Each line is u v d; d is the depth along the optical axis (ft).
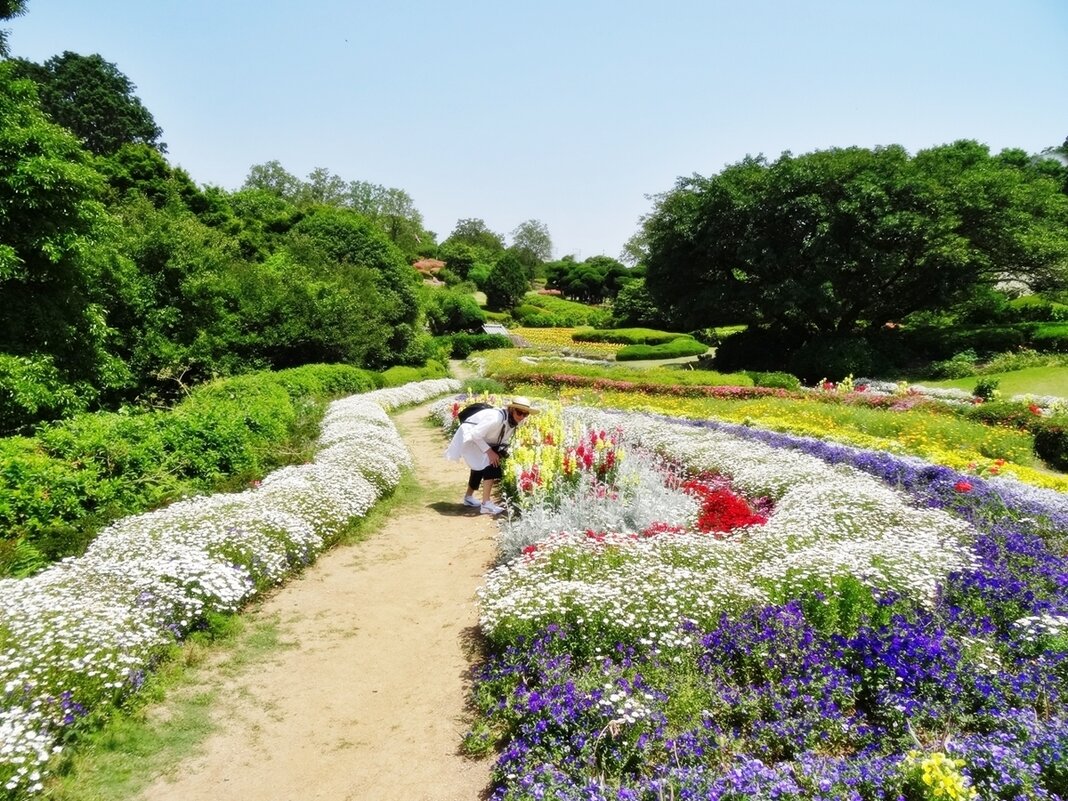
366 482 28.17
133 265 55.62
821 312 98.53
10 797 9.52
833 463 32.14
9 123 36.45
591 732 11.00
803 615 14.30
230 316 68.54
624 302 199.41
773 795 8.93
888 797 9.14
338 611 18.04
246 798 10.75
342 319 81.05
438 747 12.13
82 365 42.39
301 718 13.06
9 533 19.04
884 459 31.22
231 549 18.44
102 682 12.32
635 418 47.50
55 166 36.27
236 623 16.67
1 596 14.42
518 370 91.45
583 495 23.50
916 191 90.74
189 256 61.00
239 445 30.55
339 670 14.93
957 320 119.75
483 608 16.01
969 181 92.58
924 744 10.78
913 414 49.03
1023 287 137.90
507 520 24.61
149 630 13.99
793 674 12.47
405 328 111.34
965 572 16.20
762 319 115.65
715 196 103.55
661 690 12.21
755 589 15.55
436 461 39.60
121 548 18.28
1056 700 11.53
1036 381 79.92
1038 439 40.32
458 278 288.51
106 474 24.07
